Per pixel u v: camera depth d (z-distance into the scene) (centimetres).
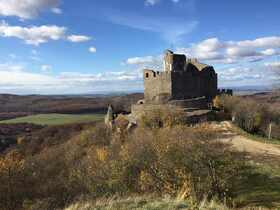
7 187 2977
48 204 2253
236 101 4706
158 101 4969
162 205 1094
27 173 3516
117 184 1998
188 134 2184
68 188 2558
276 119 4466
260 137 3419
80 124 8419
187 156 1683
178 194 1330
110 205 1116
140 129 3916
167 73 5188
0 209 2702
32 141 7569
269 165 2188
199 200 1360
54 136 7600
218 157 1684
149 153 2138
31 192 2975
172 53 5734
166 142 1966
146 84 5559
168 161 1728
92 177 2320
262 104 4684
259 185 1803
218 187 1545
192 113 4247
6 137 8369
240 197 1631
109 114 5934
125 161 2159
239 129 3669
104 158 3081
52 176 3597
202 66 5778
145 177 1784
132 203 1142
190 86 5359
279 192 1678
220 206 1162
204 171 1605
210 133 2403
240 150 2603
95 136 4872
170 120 3950
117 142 3859
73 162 3922
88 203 1199
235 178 1839
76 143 4956
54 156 4659
